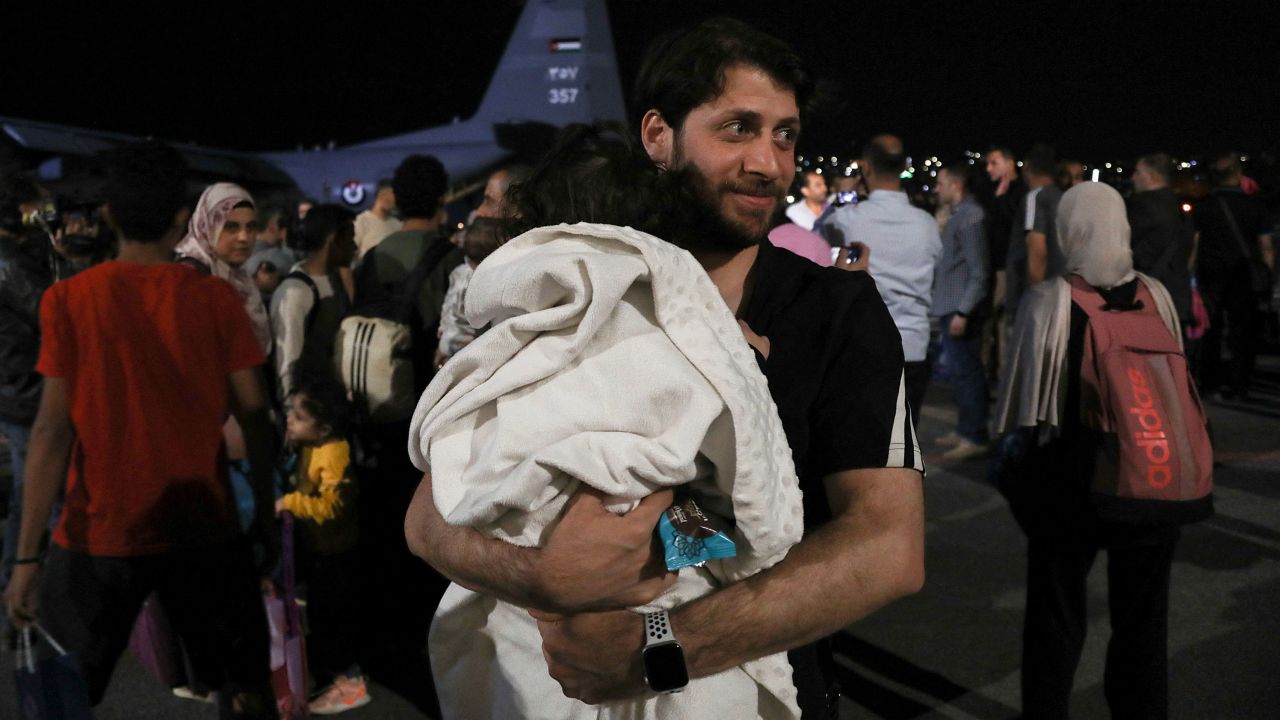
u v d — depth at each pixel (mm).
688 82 1153
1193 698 3008
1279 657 3293
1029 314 2400
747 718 1007
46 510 2154
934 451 6270
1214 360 7777
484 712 1139
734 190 1151
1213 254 7621
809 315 1145
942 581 4074
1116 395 2273
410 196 3535
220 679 2359
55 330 2137
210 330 2256
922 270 4391
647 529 869
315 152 23188
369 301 3438
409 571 3641
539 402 872
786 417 1102
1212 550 4379
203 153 21781
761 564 949
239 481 2682
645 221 1113
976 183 7586
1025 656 2537
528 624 1070
